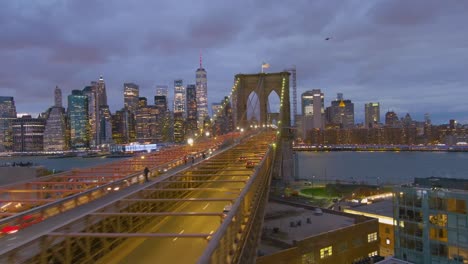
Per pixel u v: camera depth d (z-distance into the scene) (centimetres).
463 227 4334
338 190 11038
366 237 5397
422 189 4819
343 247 5022
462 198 4356
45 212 2123
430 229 4678
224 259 1327
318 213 6088
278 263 4153
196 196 3706
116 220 2028
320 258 4691
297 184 12788
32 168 4734
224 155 6269
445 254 4512
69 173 3938
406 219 5000
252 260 2161
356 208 7150
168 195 3047
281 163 12000
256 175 2748
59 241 1465
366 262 5084
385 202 7738
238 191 2394
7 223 1786
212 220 2859
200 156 6706
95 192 2733
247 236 1972
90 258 1741
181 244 2227
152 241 2298
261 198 3259
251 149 7438
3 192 2803
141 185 3256
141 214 1661
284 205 6888
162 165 4572
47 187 3369
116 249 2012
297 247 4422
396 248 5119
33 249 1370
